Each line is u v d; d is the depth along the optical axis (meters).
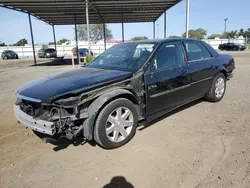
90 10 18.89
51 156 3.10
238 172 2.55
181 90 4.08
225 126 3.84
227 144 3.20
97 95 2.97
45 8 17.34
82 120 3.01
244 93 6.07
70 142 3.49
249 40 45.19
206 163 2.75
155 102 3.64
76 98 2.80
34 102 2.92
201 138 3.43
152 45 3.88
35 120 2.87
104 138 3.04
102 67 3.94
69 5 16.47
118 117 3.19
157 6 17.75
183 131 3.71
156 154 3.02
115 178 2.56
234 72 10.22
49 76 3.75
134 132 3.42
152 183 2.43
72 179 2.57
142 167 2.74
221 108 4.81
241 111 4.57
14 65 20.62
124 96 3.33
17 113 3.20
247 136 3.42
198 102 5.29
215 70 4.96
